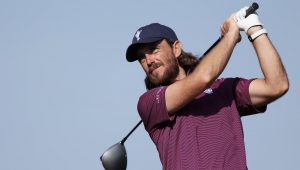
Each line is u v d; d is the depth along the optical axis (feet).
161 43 44.01
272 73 40.88
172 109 41.29
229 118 41.06
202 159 39.52
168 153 40.98
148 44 43.91
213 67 40.24
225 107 41.37
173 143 40.83
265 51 40.98
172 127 41.50
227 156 39.50
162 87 42.22
